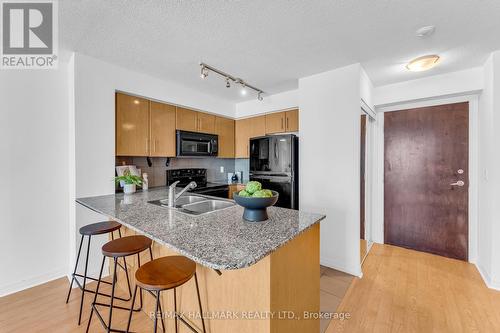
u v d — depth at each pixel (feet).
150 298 5.86
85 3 4.88
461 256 8.95
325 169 8.40
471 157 8.75
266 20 5.45
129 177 8.11
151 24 5.63
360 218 8.29
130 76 8.36
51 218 7.57
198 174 12.40
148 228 4.19
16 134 6.94
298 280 4.24
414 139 9.90
